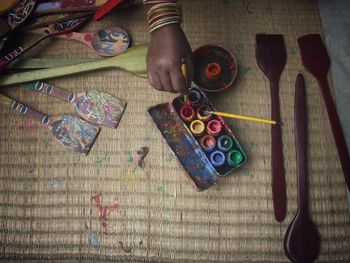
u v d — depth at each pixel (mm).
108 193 973
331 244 944
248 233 948
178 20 854
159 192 969
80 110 1023
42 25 1070
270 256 937
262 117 1021
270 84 1041
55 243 950
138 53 1025
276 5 1127
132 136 1006
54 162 998
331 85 1049
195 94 973
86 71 1032
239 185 972
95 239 948
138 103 1031
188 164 958
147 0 840
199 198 965
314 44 1074
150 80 889
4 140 1015
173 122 984
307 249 931
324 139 1011
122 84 1047
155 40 855
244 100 1030
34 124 1022
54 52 1077
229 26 1097
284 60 1058
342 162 985
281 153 987
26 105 1035
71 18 1070
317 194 973
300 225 943
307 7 1127
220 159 935
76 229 955
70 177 987
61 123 1015
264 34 1081
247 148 995
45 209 969
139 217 957
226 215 957
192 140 967
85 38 1069
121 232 950
